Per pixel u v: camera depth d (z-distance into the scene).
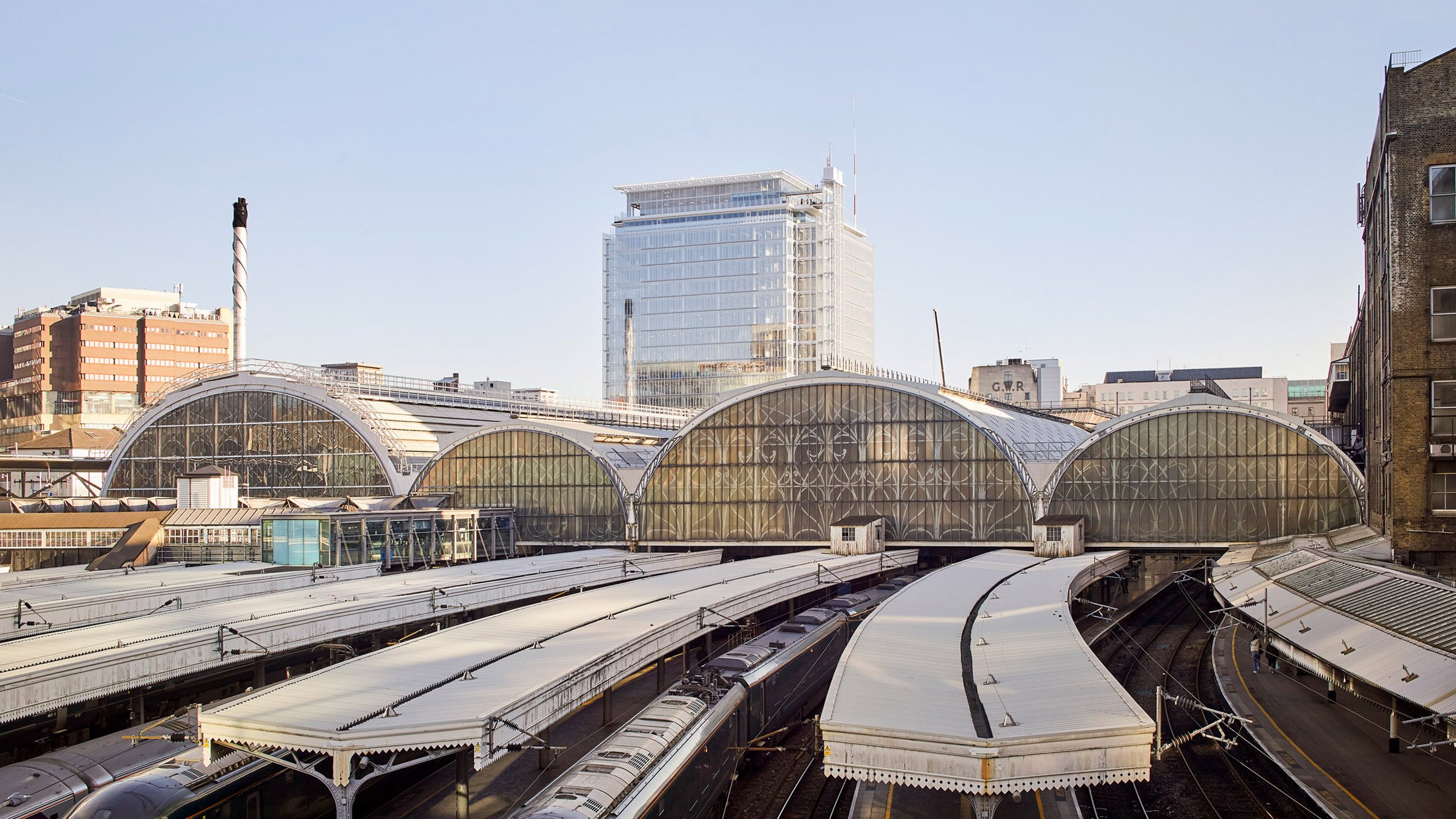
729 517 98.19
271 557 87.12
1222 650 69.06
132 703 54.28
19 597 66.06
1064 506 89.56
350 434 110.44
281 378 113.94
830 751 36.47
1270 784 45.12
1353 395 124.75
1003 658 45.88
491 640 55.00
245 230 124.81
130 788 38.31
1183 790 45.66
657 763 39.66
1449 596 47.34
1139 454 88.38
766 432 97.69
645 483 100.50
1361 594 52.62
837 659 65.12
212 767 41.09
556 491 103.94
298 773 43.34
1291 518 85.12
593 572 86.50
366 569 84.62
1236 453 86.50
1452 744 36.81
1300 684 59.34
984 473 91.69
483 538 100.06
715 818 45.31
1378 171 71.81
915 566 100.62
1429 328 63.03
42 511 108.50
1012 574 73.44
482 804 46.22
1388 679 40.91
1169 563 123.88
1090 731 34.94
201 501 98.25
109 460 133.50
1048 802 42.72
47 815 41.28
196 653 54.69
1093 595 89.44
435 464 107.50
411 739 38.88
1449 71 62.88
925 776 35.16
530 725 42.97
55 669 47.38
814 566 82.31
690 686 49.19
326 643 62.72
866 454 94.94
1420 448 63.12
